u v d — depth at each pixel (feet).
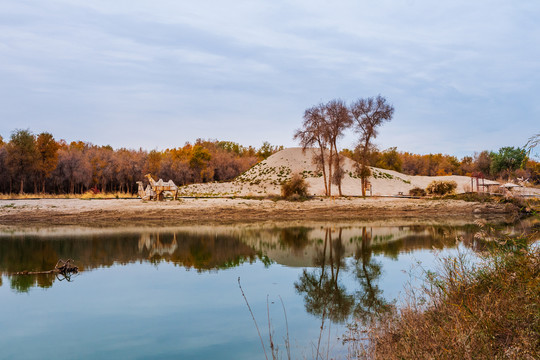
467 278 26.37
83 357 26.86
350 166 241.35
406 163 376.48
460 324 19.83
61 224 112.88
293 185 157.48
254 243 79.97
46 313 36.27
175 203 138.41
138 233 93.97
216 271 53.98
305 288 45.01
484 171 287.07
